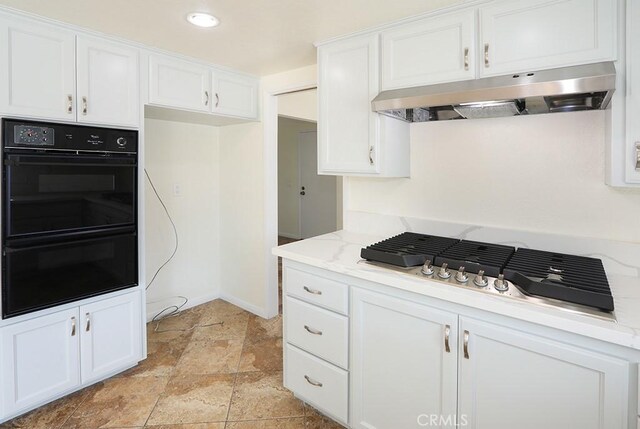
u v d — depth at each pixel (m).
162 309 3.17
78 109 2.00
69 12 1.79
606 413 1.10
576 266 1.46
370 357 1.64
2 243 1.76
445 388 1.42
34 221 1.84
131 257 2.26
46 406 1.97
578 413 1.15
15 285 1.80
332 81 2.11
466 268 1.49
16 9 1.75
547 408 1.21
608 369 1.09
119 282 2.21
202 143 3.36
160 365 2.40
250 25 1.93
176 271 3.26
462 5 1.63
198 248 3.41
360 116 1.99
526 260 1.54
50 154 1.88
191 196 3.31
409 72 1.80
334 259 1.76
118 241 2.19
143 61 2.28
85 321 2.08
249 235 3.24
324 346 1.82
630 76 1.28
